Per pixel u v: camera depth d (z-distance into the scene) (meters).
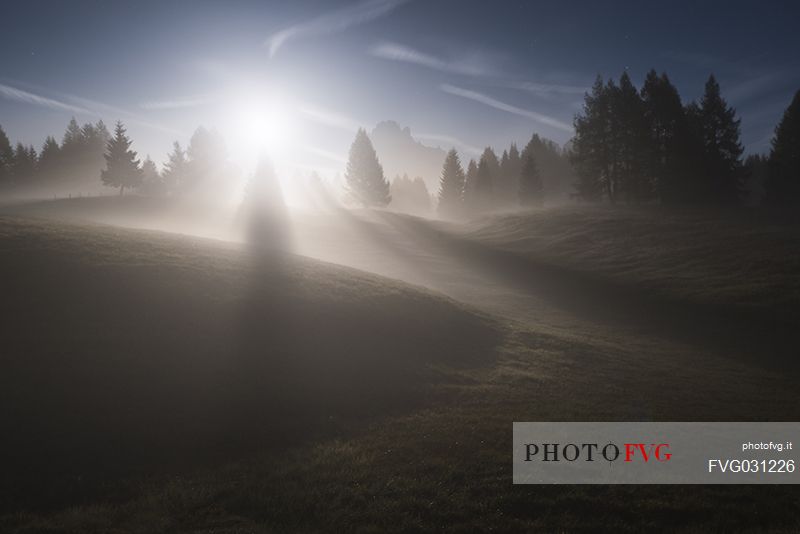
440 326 25.33
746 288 38.06
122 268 22.89
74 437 11.82
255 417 13.76
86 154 124.81
